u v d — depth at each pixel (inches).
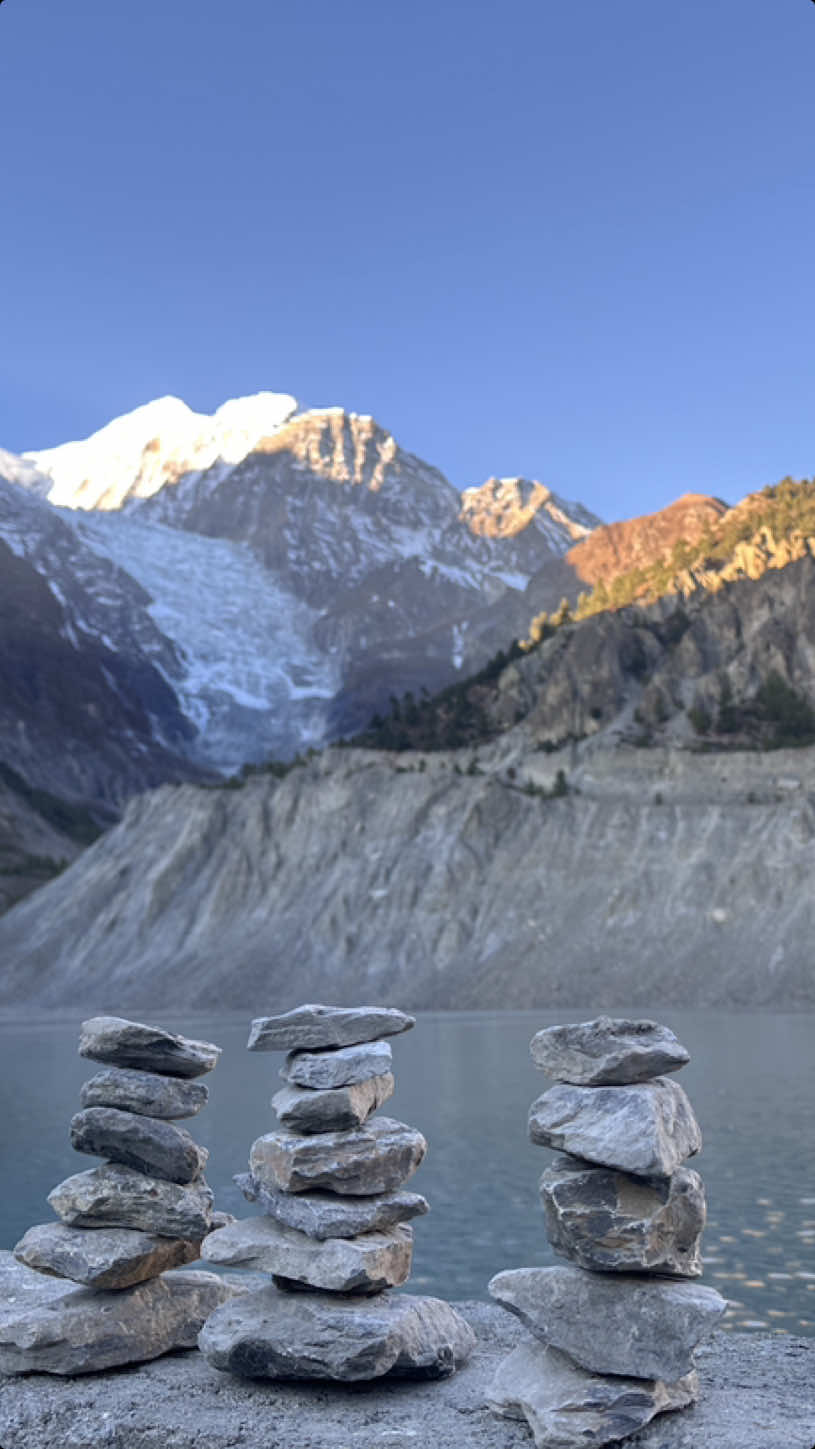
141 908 6151.6
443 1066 2645.2
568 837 5590.6
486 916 5319.9
